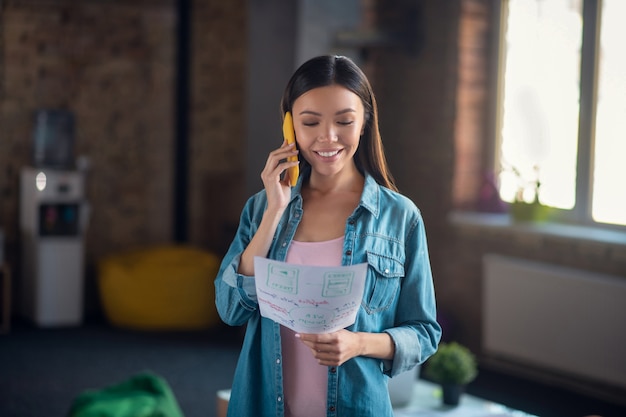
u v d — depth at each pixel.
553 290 5.33
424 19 6.43
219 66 7.56
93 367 5.65
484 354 6.00
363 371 1.88
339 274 1.68
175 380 5.40
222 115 7.61
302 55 6.12
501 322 5.70
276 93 6.27
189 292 6.75
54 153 6.94
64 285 6.81
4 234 6.88
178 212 7.53
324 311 1.70
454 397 3.55
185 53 7.38
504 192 6.18
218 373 5.60
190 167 7.56
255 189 6.51
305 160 2.02
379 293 1.89
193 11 7.44
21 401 4.88
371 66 6.75
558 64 5.71
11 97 6.93
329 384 1.87
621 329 4.95
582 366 5.18
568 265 5.39
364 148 2.00
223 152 7.64
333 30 6.20
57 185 6.66
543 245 5.54
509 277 5.62
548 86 5.79
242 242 2.02
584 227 5.52
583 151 5.50
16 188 7.00
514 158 6.09
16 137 6.96
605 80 5.38
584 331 5.15
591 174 5.48
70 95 7.12
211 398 5.04
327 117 1.81
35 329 6.68
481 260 6.00
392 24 6.55
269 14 6.25
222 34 7.55
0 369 5.52
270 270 1.72
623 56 5.27
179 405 4.88
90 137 7.23
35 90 7.00
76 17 7.09
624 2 5.25
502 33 6.20
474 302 6.07
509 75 6.13
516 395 5.25
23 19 6.91
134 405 3.70
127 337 6.51
